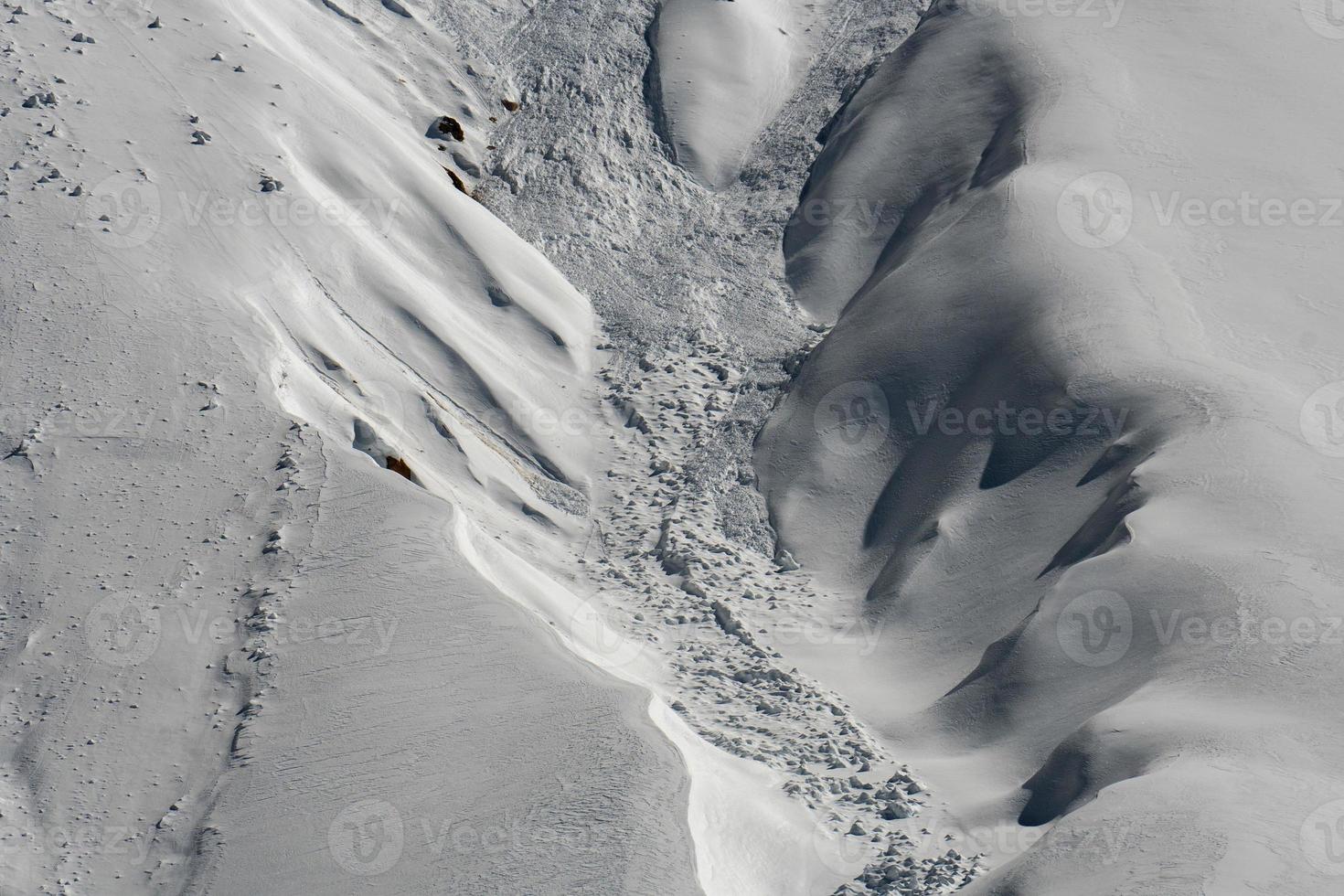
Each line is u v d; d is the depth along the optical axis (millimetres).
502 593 48094
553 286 83625
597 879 36031
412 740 41438
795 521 67188
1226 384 58781
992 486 61844
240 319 60406
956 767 49406
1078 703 48312
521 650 45438
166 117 72438
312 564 48562
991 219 74000
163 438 53125
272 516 50562
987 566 58688
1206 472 53781
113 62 75562
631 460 73188
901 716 53500
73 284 59438
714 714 54094
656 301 85375
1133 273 67188
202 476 51812
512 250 83562
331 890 36219
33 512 49281
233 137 72938
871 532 65250
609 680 44250
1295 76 83688
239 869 37219
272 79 79750
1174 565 49969
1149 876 34375
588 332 82625
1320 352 61625
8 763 40844
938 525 61375
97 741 41625
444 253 79188
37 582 46750
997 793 46875
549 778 39875
